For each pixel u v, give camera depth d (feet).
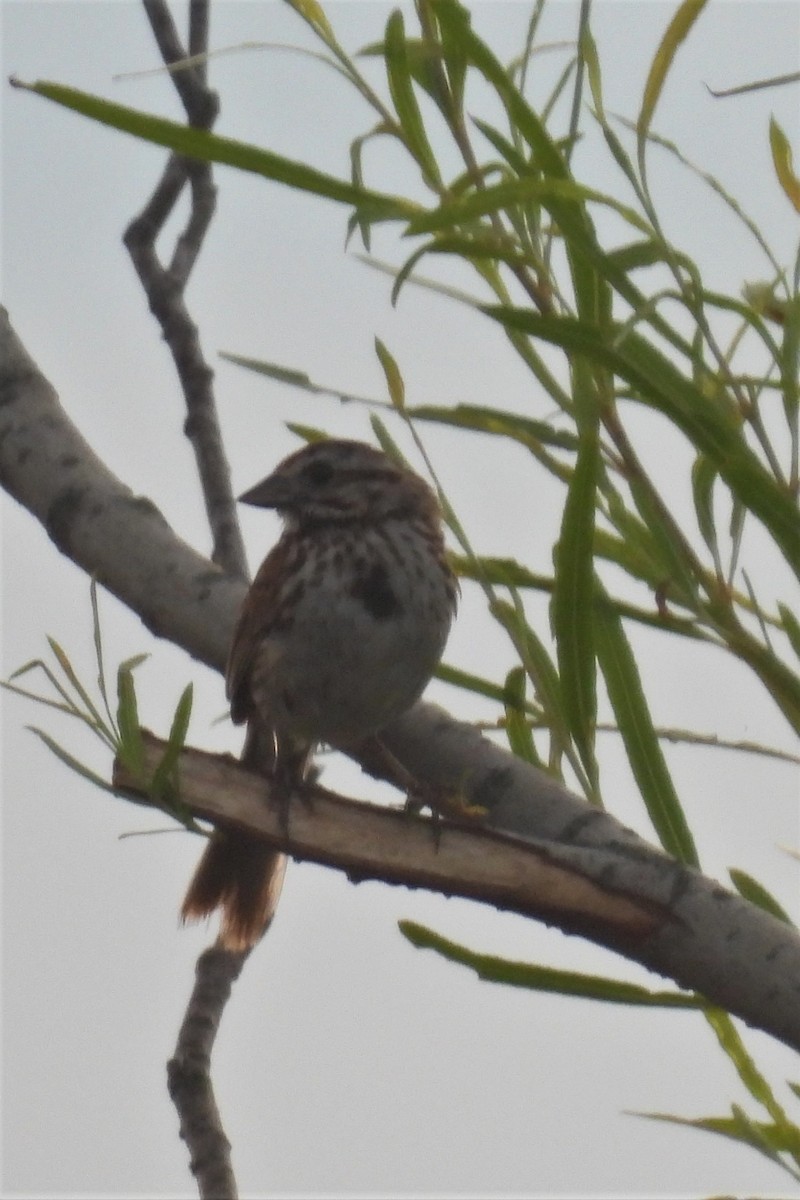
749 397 19.77
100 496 28.58
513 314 19.24
